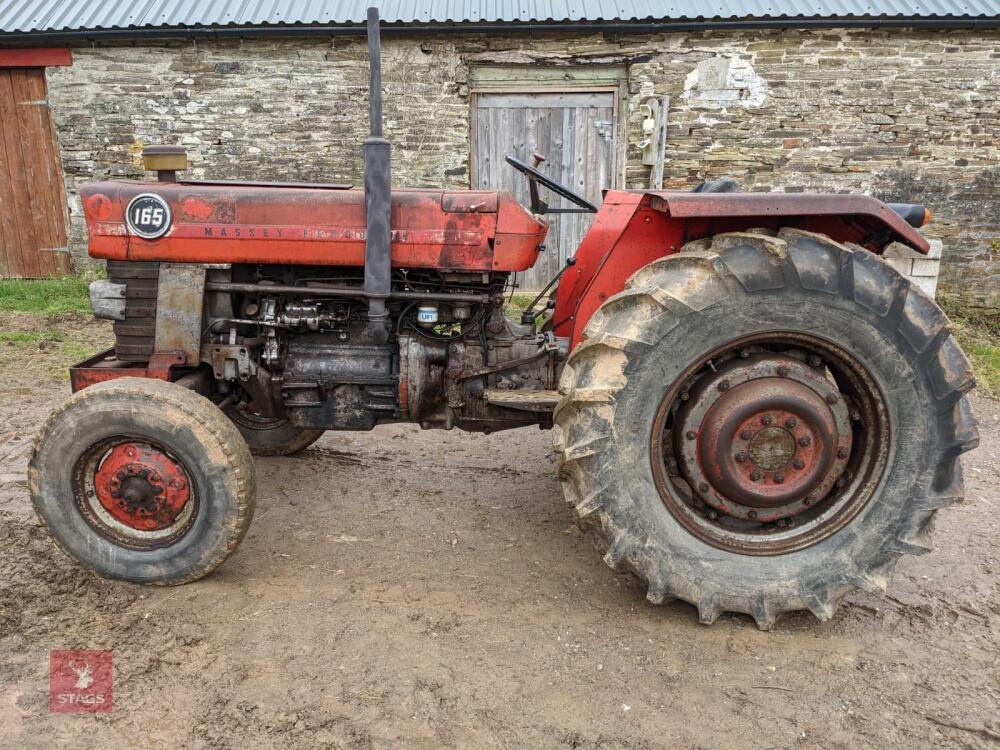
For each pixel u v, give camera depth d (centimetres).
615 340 229
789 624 255
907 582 283
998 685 225
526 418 297
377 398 298
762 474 249
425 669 224
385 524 321
